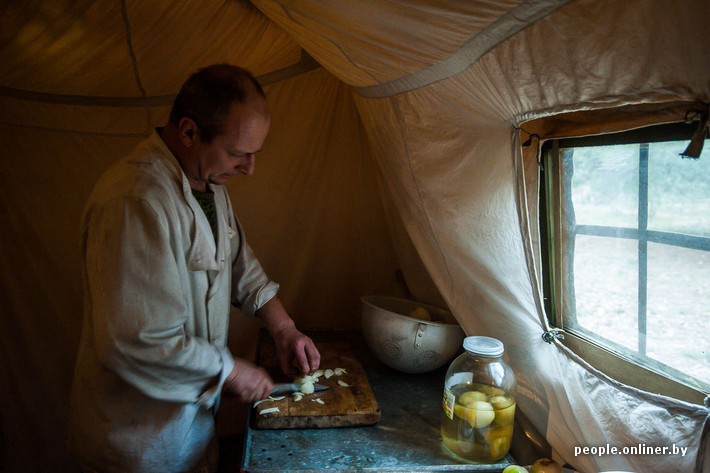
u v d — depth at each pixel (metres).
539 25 0.69
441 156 1.17
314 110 1.98
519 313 1.12
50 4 1.53
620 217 1.00
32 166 1.89
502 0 0.68
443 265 1.36
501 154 1.01
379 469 1.00
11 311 1.93
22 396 1.98
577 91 0.73
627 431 0.87
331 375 1.41
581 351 1.13
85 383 1.10
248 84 0.96
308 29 1.15
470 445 1.03
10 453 1.99
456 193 1.16
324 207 2.03
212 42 1.76
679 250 0.85
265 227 2.02
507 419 1.03
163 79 1.85
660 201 0.89
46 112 1.86
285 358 1.33
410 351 1.40
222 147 0.98
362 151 2.01
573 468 1.03
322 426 1.17
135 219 0.94
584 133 1.01
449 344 1.42
